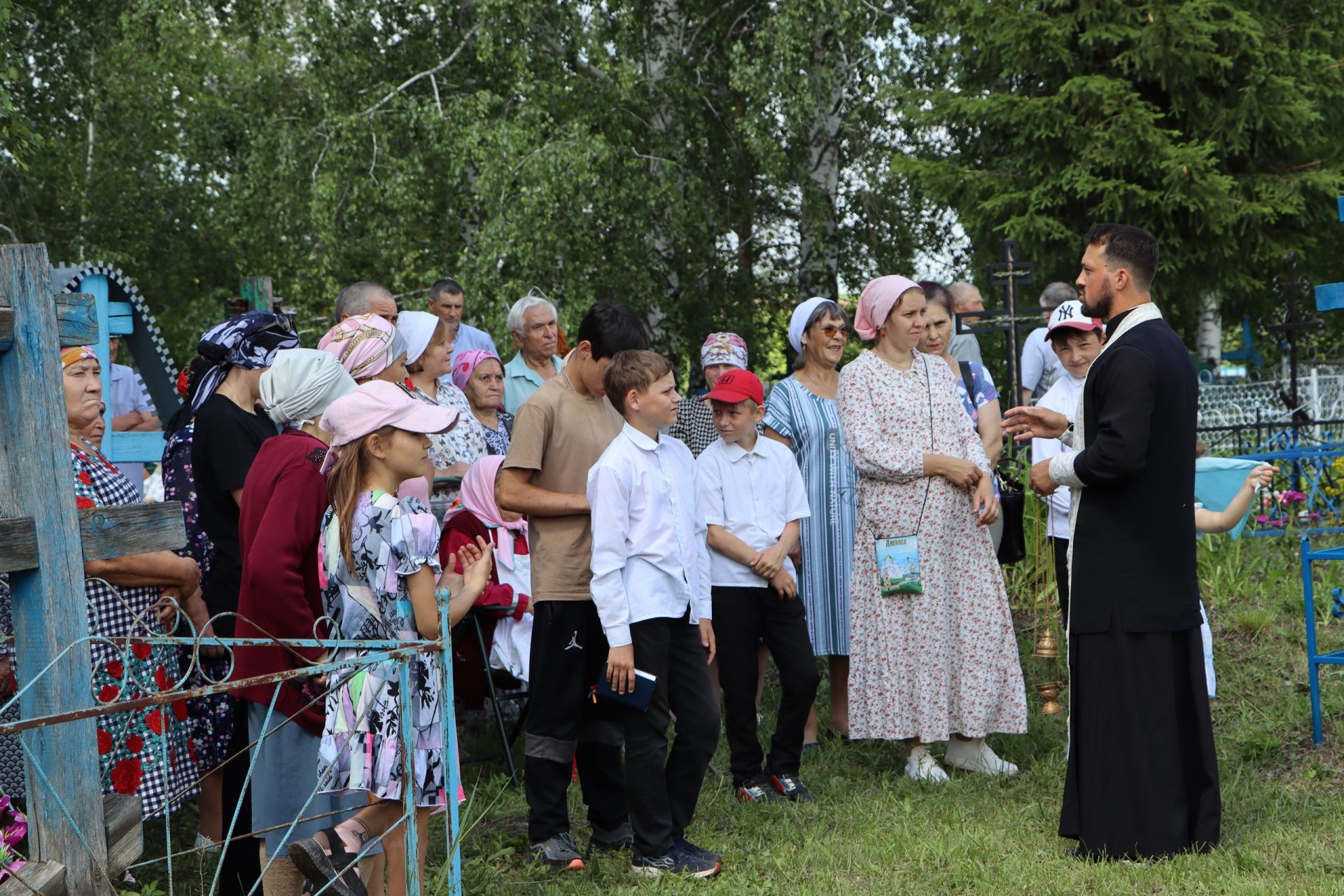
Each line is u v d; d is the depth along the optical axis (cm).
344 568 316
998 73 1548
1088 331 532
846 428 523
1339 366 1375
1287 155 1511
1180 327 1703
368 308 580
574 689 414
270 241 1591
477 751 554
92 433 456
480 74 1477
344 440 318
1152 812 401
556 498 412
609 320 418
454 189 1448
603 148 1308
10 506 286
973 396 604
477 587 335
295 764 324
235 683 258
